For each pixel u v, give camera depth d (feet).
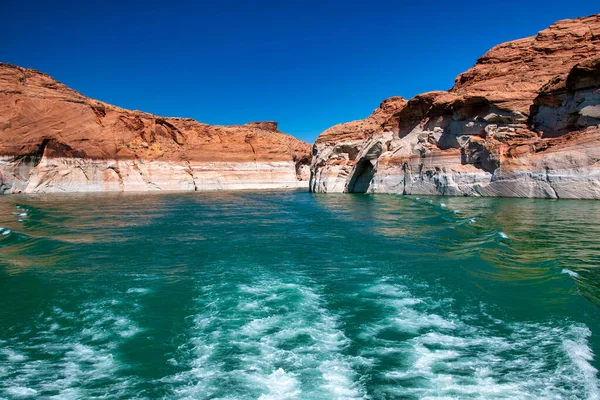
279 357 22.94
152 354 23.75
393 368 21.35
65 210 108.68
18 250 54.08
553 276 35.04
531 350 22.75
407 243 55.16
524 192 108.99
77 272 42.42
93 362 22.91
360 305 31.14
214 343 24.97
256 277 40.01
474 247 48.44
